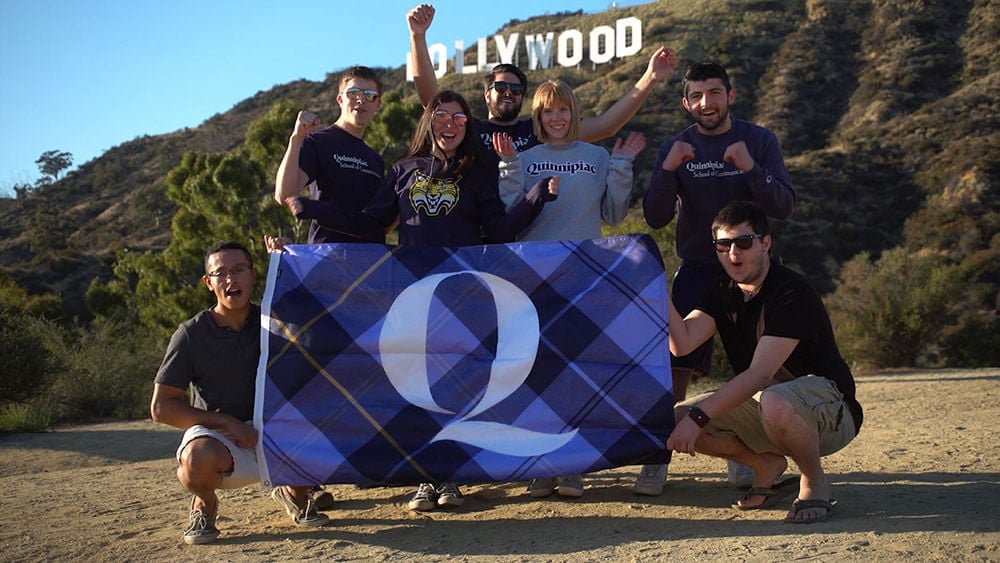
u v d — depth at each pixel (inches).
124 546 180.7
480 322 189.0
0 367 494.9
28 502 241.9
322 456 180.1
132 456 378.6
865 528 162.4
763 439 186.2
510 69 240.2
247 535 186.2
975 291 1112.8
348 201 229.8
